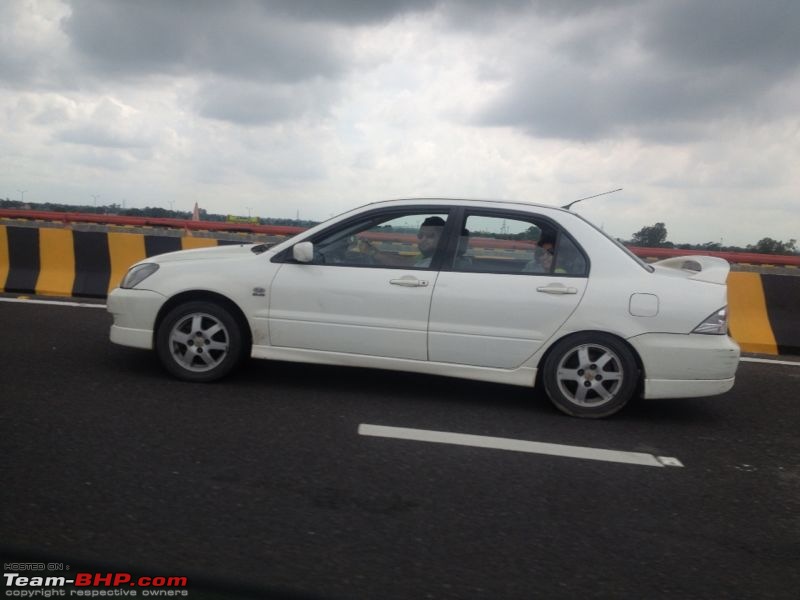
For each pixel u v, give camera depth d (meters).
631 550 3.46
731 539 3.63
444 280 5.56
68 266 10.02
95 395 5.39
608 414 5.51
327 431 4.90
